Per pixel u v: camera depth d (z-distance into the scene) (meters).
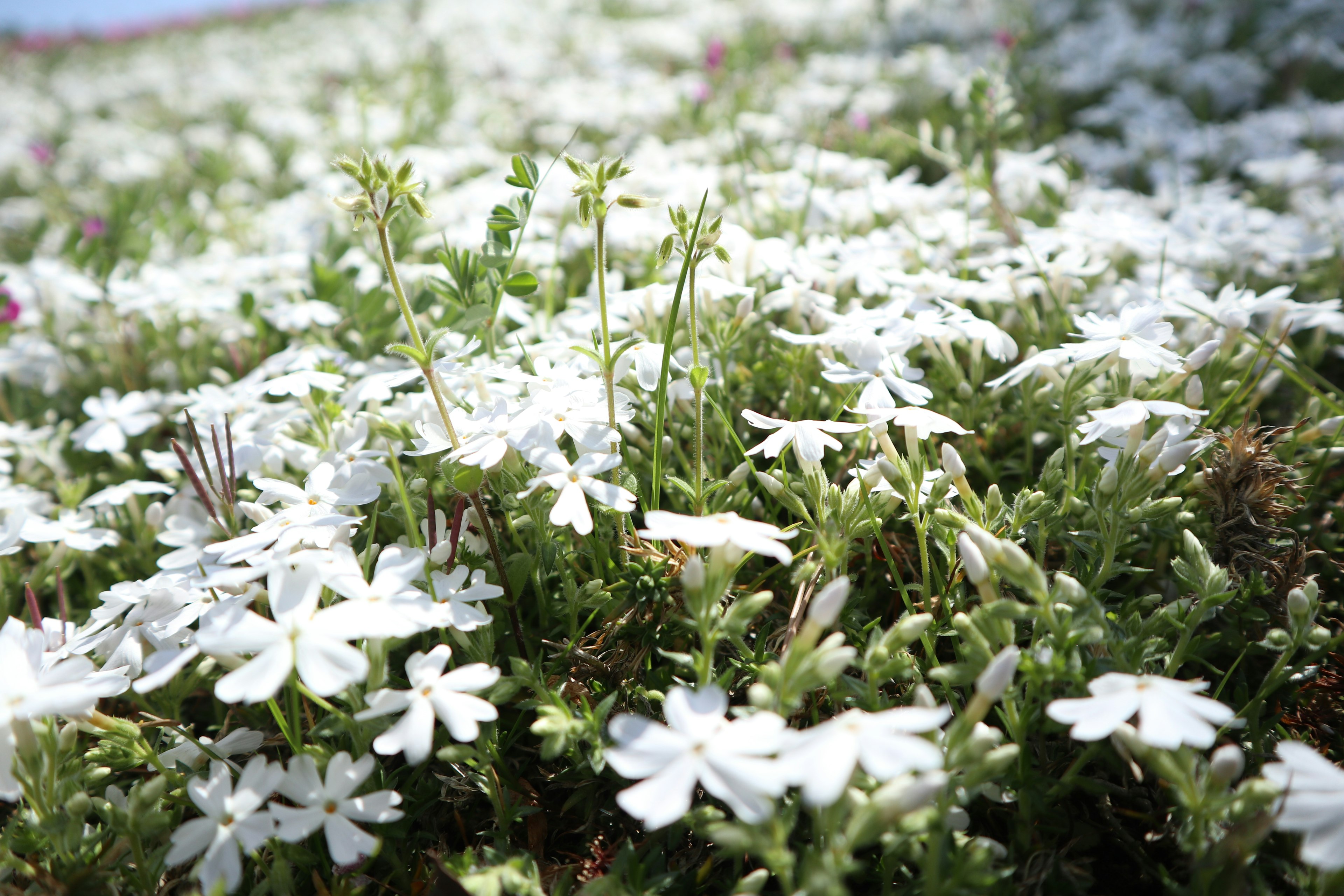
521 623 0.16
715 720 0.10
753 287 0.21
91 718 0.13
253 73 0.84
